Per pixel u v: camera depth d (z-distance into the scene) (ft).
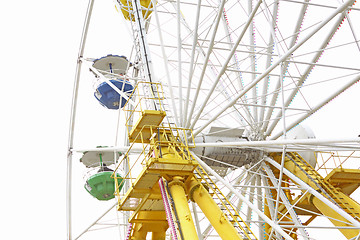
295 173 87.61
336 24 67.05
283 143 58.23
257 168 89.40
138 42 88.17
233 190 69.62
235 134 84.53
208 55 67.00
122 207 75.25
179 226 62.54
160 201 73.77
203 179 70.33
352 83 63.10
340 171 86.79
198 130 74.69
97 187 102.17
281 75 60.39
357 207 81.25
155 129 74.08
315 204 85.35
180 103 77.20
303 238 81.66
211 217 65.72
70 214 103.45
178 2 75.87
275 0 79.77
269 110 85.76
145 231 79.15
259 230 90.33
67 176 104.12
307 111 71.61
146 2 101.65
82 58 102.78
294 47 55.83
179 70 76.74
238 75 91.61
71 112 103.86
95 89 106.63
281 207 90.99
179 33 76.64
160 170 66.28
